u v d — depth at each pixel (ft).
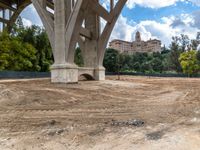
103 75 83.10
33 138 16.31
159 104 31.45
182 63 181.37
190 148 13.74
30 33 141.69
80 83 63.05
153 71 236.63
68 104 32.32
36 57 137.80
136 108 28.37
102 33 79.82
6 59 109.50
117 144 14.75
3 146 14.89
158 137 15.90
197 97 39.50
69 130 18.11
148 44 442.09
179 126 18.85
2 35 111.86
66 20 60.59
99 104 32.24
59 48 61.21
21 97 35.32
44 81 69.51
